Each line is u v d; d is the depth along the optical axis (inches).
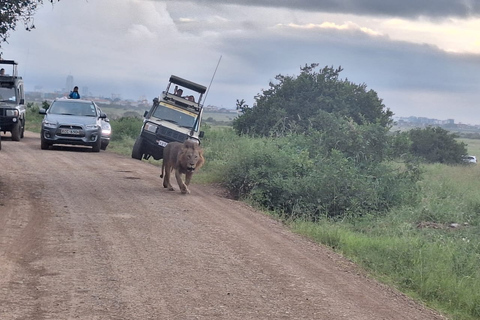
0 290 260.7
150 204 502.9
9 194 498.9
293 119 1325.0
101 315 239.8
